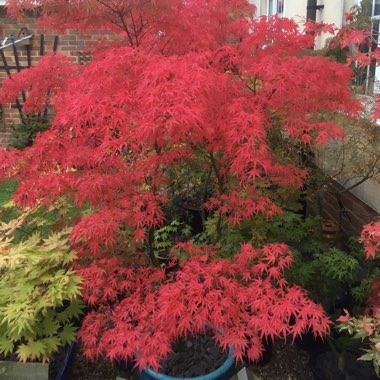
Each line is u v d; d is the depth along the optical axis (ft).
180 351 8.73
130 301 8.31
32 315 8.00
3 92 10.76
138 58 7.70
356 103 9.18
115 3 8.87
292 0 19.95
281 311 7.00
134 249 9.60
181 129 6.81
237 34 10.14
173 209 14.96
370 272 10.38
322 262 9.93
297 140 10.24
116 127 7.30
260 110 8.36
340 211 13.19
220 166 9.81
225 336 7.18
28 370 8.27
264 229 10.81
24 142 22.50
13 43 22.56
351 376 9.14
